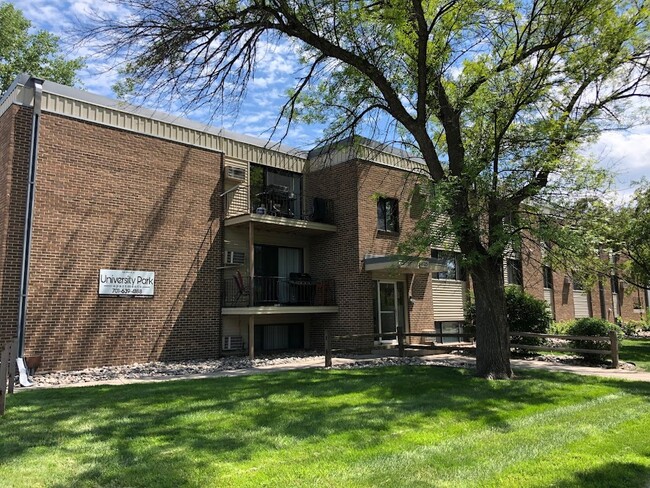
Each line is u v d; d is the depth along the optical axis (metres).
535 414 7.38
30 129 12.52
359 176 17.61
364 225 17.47
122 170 14.09
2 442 5.66
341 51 10.93
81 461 5.04
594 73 11.06
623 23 10.83
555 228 9.59
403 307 18.58
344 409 7.50
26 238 12.10
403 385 9.52
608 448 5.62
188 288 15.23
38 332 12.20
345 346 17.09
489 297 10.76
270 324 17.55
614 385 9.94
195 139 15.89
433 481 4.55
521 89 11.15
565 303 27.73
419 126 11.19
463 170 10.34
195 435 6.05
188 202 15.49
